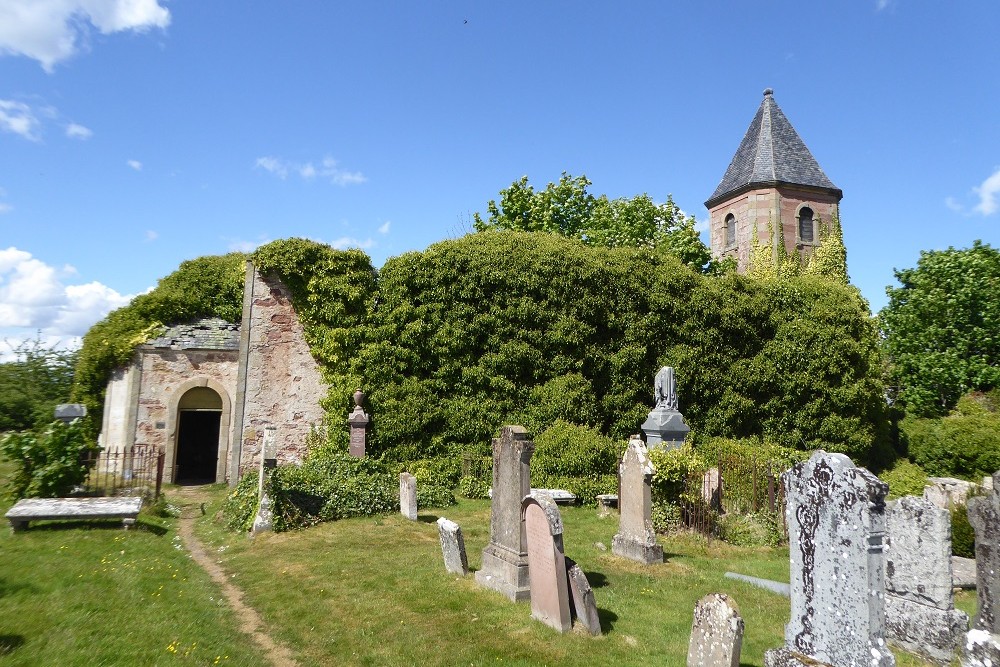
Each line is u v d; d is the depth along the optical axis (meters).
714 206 34.16
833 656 5.30
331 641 6.93
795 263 29.62
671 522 12.07
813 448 20.58
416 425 17.83
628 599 8.18
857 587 5.17
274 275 18.88
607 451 16.36
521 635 6.91
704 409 20.16
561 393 18.27
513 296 18.98
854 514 5.24
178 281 21.73
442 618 7.45
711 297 20.67
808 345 20.84
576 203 32.72
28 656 5.55
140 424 19.56
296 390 18.59
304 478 14.66
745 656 6.53
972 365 25.05
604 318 19.47
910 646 7.32
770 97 34.03
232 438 18.05
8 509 11.62
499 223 32.47
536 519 7.51
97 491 13.56
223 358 20.58
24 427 32.16
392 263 19.28
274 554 10.61
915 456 22.52
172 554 10.19
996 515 6.95
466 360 18.59
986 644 4.84
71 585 7.61
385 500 13.99
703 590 8.73
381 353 18.25
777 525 11.99
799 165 32.03
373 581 8.91
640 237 31.25
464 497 16.20
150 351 19.95
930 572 7.23
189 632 6.70
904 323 27.86
